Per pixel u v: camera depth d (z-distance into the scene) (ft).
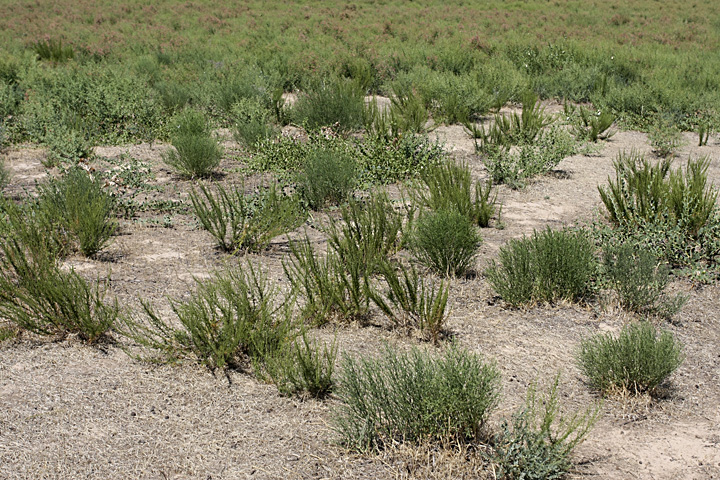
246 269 18.26
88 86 39.70
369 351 14.05
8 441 10.62
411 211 21.04
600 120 40.24
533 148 31.14
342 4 119.96
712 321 16.48
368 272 16.80
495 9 119.14
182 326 14.84
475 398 10.78
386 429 11.14
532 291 16.96
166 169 30.32
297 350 12.40
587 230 21.15
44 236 17.74
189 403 11.96
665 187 22.48
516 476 10.21
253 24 99.35
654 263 17.35
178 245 20.27
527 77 55.21
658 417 12.28
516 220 24.08
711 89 53.93
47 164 29.86
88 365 13.15
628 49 75.00
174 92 44.91
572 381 13.35
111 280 17.13
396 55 63.26
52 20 96.99
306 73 56.85
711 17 110.73
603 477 10.43
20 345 13.76
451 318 15.93
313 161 25.30
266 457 10.54
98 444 10.68
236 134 34.60
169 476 10.02
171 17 103.96
